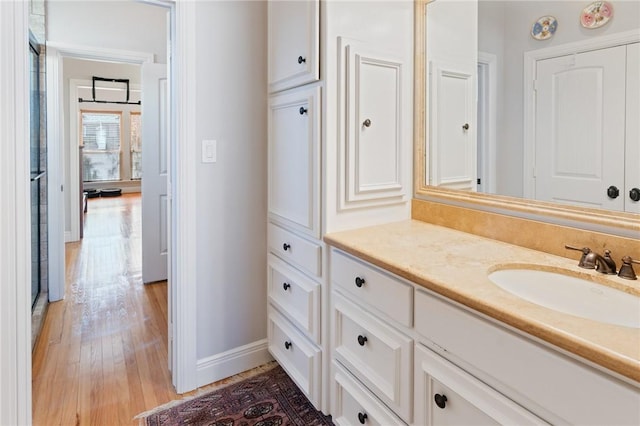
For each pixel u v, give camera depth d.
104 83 7.37
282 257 1.93
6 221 1.30
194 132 1.83
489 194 1.52
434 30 1.70
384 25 1.67
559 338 0.75
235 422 1.71
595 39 1.19
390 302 1.23
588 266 1.12
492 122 1.50
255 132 2.02
